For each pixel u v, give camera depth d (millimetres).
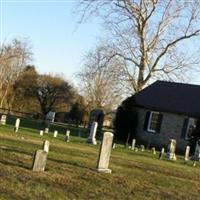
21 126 43469
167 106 49719
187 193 17453
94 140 34562
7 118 53406
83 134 48406
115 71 60094
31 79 82000
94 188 15555
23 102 82188
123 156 26969
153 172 20906
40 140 28375
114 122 50656
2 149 19750
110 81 72562
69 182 15742
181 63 58375
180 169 24469
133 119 50125
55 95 80062
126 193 15633
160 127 49469
